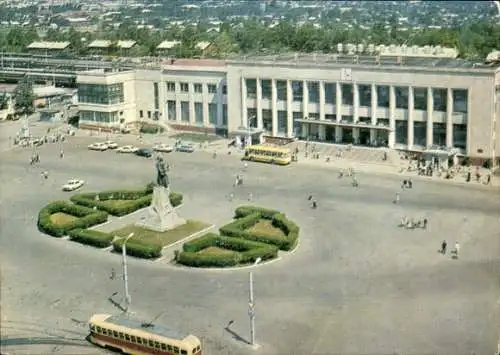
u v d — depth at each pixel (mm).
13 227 164250
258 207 171375
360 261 140125
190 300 122812
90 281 131875
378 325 112062
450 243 150250
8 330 111688
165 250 147625
